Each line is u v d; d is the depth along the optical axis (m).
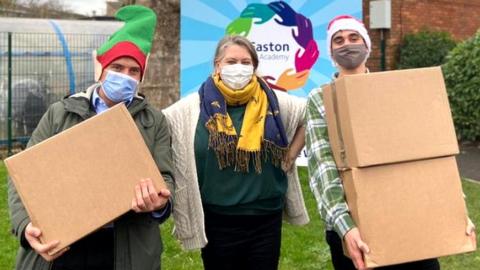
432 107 2.70
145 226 2.75
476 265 5.02
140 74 2.87
